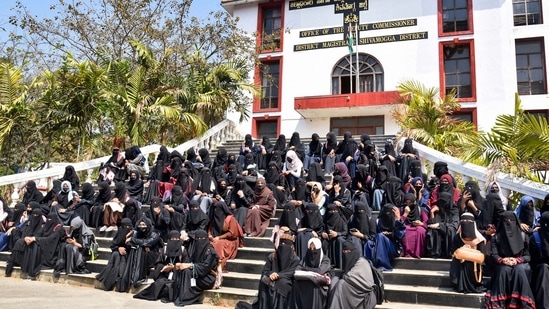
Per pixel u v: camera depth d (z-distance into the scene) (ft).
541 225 19.71
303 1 78.18
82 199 34.96
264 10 81.41
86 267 28.81
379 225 25.67
